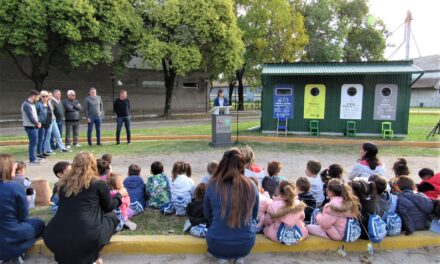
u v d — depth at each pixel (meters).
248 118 23.41
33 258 3.69
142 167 7.97
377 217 3.79
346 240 3.77
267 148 10.56
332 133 12.87
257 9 27.25
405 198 4.08
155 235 4.00
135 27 19.38
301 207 3.77
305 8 33.56
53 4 15.72
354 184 3.90
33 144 8.11
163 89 28.59
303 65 13.11
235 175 3.30
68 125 10.12
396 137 12.33
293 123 13.12
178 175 4.89
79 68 23.16
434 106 44.22
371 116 12.52
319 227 3.98
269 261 3.66
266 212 4.04
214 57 21.77
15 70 21.36
